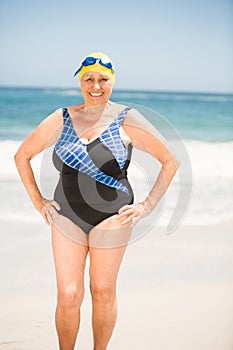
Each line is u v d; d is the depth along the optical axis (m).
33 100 25.73
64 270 3.63
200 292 5.53
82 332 4.65
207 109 25.27
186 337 4.48
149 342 4.40
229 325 4.72
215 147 15.58
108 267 3.65
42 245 6.98
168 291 5.55
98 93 3.71
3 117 23.19
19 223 7.89
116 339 4.43
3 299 5.26
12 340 4.38
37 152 3.84
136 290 5.57
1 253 6.62
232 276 6.03
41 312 4.97
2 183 10.14
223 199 9.62
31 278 5.87
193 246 7.04
